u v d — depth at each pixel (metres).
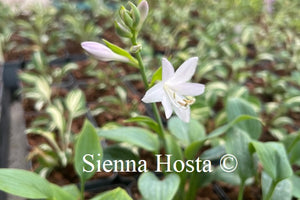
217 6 1.25
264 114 0.68
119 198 0.31
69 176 0.52
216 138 0.55
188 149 0.42
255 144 0.38
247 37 0.93
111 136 0.42
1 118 0.69
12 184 0.33
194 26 1.17
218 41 0.97
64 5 1.20
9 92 0.83
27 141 0.59
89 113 0.68
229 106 0.46
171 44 0.96
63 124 0.55
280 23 1.10
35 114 0.67
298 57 0.86
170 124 0.49
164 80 0.33
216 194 0.50
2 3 1.15
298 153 0.45
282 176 0.37
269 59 0.93
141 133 0.43
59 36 1.03
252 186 0.50
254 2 1.20
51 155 0.52
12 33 1.05
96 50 0.36
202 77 0.83
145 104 0.72
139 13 0.35
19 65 0.87
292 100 0.62
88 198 0.50
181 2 1.25
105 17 1.25
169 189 0.36
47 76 0.75
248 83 0.83
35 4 1.18
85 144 0.40
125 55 0.36
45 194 0.34
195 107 0.57
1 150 0.62
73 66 0.75
